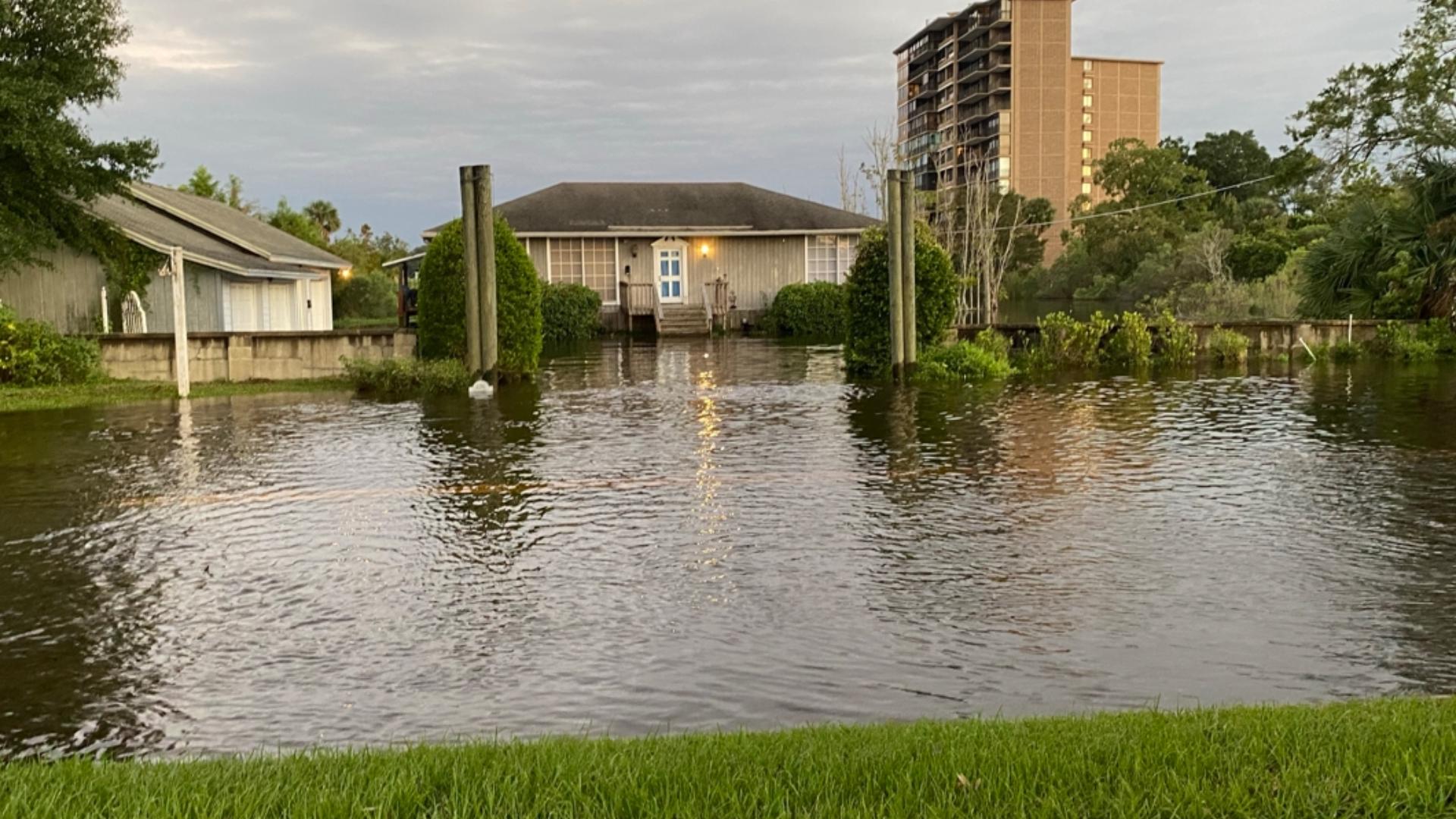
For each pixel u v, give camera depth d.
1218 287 42.47
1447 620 6.41
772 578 7.46
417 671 5.80
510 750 4.19
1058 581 7.32
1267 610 6.62
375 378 19.53
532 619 6.65
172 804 3.55
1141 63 123.81
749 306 42.44
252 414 16.33
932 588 7.18
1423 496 9.81
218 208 38.12
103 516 9.51
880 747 4.11
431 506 9.88
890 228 20.36
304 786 3.73
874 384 20.17
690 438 13.80
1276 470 11.16
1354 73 30.42
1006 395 18.17
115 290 25.23
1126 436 13.62
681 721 5.11
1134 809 3.44
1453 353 25.53
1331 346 25.06
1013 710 5.16
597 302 38.53
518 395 18.94
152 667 5.89
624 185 44.78
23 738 5.00
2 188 21.06
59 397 18.11
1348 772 3.65
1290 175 32.66
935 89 118.06
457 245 20.88
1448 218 28.36
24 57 20.80
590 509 9.70
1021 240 78.62
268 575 7.67
